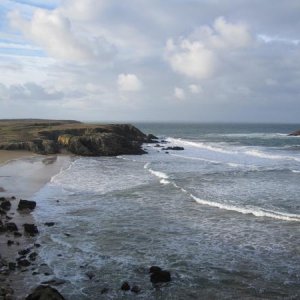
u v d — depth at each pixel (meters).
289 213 21.94
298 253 16.17
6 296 11.61
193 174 37.03
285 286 13.22
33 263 14.62
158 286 13.16
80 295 12.41
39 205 23.58
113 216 21.59
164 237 18.16
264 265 14.98
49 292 11.09
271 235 18.47
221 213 22.42
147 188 29.61
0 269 13.85
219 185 30.86
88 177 34.69
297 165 44.34
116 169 41.00
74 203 24.47
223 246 17.02
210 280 13.67
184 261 15.34
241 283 13.46
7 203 22.95
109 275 13.96
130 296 12.41
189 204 24.56
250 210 22.59
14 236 17.61
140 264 14.98
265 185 30.84
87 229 19.16
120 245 17.00
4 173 35.06
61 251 16.06
